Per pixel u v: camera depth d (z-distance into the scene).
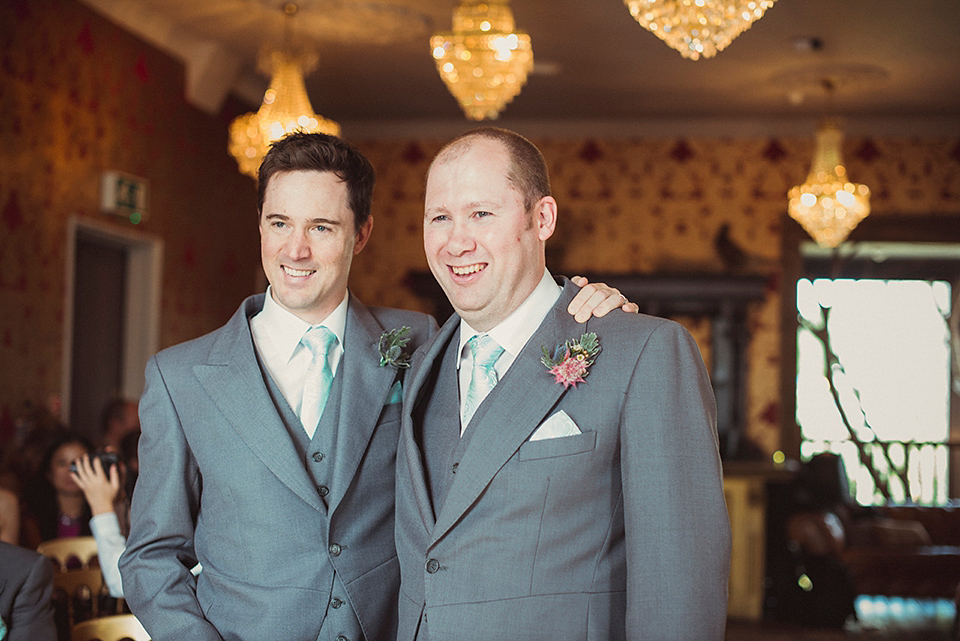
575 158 8.65
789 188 8.41
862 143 8.35
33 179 5.04
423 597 1.66
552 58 6.80
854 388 10.03
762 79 7.16
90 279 5.98
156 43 6.29
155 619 1.84
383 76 7.34
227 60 6.93
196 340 2.06
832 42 6.29
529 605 1.56
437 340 1.84
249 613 1.84
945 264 9.87
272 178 1.94
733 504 6.86
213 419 1.92
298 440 1.95
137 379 6.31
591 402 1.62
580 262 8.59
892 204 8.30
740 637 6.23
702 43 3.76
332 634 1.87
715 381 8.28
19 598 2.47
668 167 8.55
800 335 10.08
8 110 4.82
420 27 6.06
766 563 7.09
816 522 6.79
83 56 5.47
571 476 1.59
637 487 1.54
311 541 1.88
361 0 5.66
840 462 7.85
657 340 1.62
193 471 1.97
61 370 5.32
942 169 8.27
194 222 6.92
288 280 1.95
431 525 1.67
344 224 1.96
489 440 1.63
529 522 1.59
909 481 9.79
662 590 1.48
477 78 4.47
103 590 3.12
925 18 5.80
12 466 4.38
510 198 1.66
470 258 1.66
